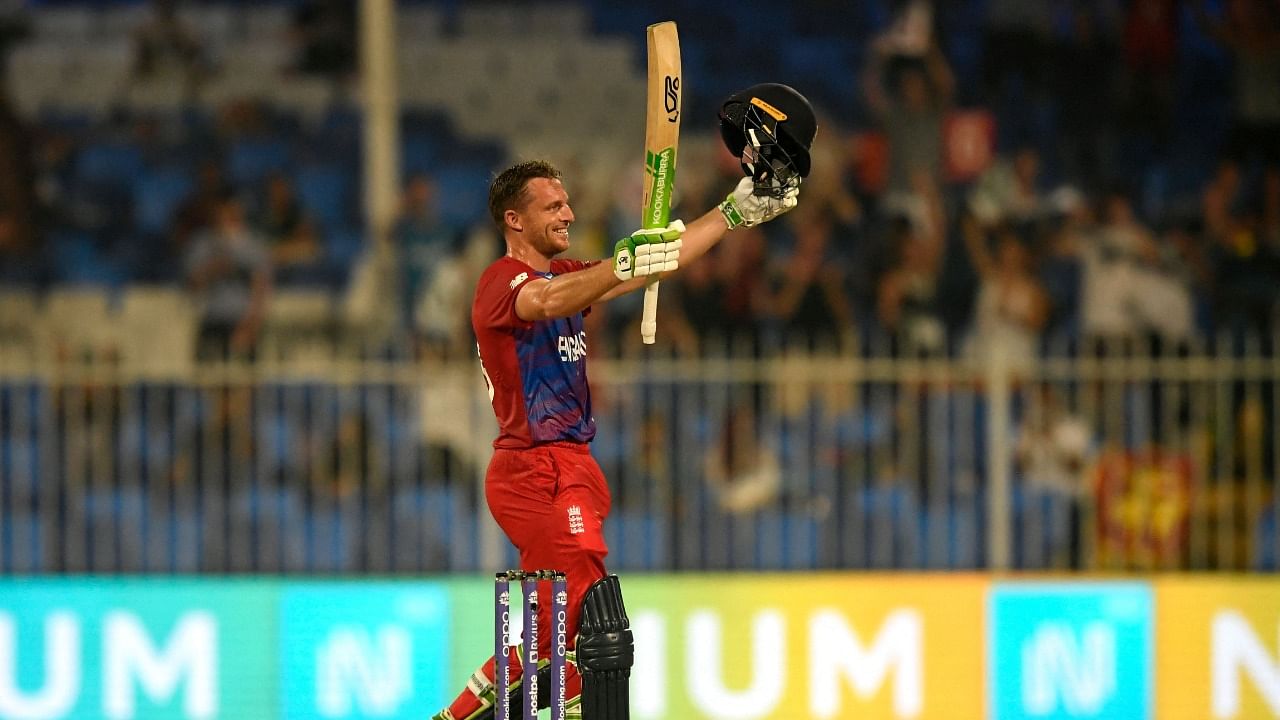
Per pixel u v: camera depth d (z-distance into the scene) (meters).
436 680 27.36
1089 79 44.81
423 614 27.39
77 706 27.39
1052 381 33.53
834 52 46.81
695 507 31.92
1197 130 44.56
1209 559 31.56
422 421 32.50
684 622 27.53
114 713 27.36
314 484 33.22
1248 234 41.09
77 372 29.11
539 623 16.38
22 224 43.69
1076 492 32.03
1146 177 43.81
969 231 39.81
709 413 33.12
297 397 33.81
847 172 42.00
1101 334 38.31
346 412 33.09
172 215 44.22
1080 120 44.53
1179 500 31.16
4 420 35.22
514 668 16.72
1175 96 44.91
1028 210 40.66
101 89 46.59
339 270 42.50
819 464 32.88
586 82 47.19
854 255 40.16
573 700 16.66
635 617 27.50
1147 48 44.75
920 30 42.53
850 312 39.28
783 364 28.86
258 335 40.09
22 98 46.44
